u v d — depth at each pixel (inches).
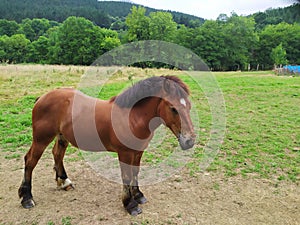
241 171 174.7
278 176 168.2
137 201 133.8
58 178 146.1
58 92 131.6
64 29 1610.5
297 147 217.9
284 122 286.5
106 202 135.6
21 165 181.2
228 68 1722.4
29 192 131.6
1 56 1979.6
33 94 393.7
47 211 126.7
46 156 198.5
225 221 121.6
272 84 527.2
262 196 144.0
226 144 223.5
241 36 1793.8
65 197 140.1
